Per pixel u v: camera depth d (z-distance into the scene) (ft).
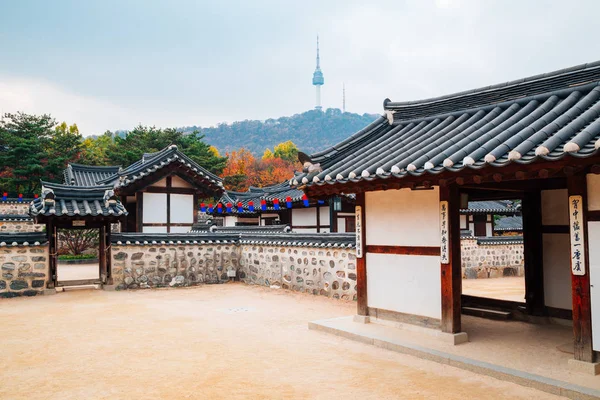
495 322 31.37
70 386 19.71
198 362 23.15
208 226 74.02
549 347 24.47
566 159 17.61
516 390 18.90
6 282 46.03
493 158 19.65
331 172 28.37
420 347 24.23
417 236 27.50
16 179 124.06
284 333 29.63
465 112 29.63
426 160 23.40
